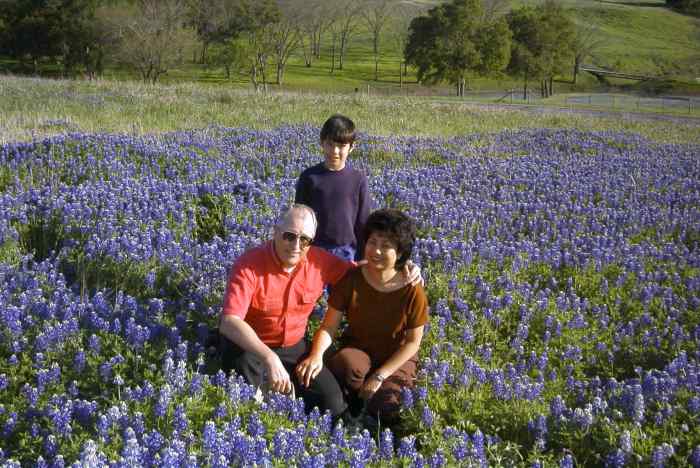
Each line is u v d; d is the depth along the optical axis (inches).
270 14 2741.1
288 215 209.8
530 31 2684.5
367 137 732.7
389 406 209.3
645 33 4881.9
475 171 559.5
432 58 2546.8
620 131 1018.1
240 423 180.1
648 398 211.3
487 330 261.6
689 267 352.8
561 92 3164.4
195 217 377.1
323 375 213.5
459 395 208.2
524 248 353.4
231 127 754.8
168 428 175.8
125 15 2385.6
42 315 233.5
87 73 2709.2
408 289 218.1
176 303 260.1
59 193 387.5
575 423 194.4
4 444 172.4
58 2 2647.6
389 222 211.3
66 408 174.9
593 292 314.2
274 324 217.2
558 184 530.0
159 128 724.7
